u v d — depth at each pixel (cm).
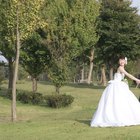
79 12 3109
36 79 3325
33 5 1886
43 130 1320
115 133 1180
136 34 5425
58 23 3069
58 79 3114
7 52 3206
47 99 3009
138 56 5600
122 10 5409
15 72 1986
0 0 2411
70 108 2980
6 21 2002
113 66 5634
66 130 1288
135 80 1341
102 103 1333
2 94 3428
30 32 1981
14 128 1392
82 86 5491
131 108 1315
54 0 3092
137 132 1184
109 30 5353
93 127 1309
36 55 3212
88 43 3269
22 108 2861
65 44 3053
